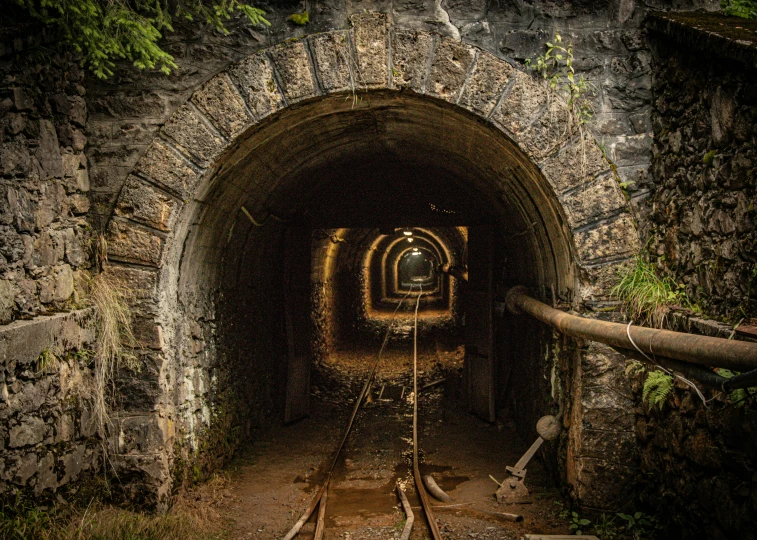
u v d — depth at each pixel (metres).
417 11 5.34
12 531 3.83
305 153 7.11
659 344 3.62
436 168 8.77
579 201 5.23
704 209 4.29
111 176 5.46
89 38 4.72
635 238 5.20
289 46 5.34
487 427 8.98
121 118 5.46
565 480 5.80
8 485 3.94
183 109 5.38
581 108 5.31
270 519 5.68
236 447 7.50
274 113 5.36
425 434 8.75
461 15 5.34
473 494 6.35
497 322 9.79
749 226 3.67
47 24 4.59
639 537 4.78
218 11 5.10
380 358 14.70
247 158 6.02
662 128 5.13
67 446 4.68
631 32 5.33
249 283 8.32
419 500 6.27
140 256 5.35
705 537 3.98
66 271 4.98
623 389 5.20
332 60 5.31
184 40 5.43
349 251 17.08
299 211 9.51
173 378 5.62
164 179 5.38
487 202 8.62
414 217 9.73
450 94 5.32
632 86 5.32
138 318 5.34
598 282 5.19
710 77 4.23
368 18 5.32
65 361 4.66
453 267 13.23
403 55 5.31
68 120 5.13
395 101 5.71
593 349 5.21
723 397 3.68
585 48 5.34
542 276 7.05
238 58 5.41
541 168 5.27
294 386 9.35
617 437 5.20
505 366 9.65
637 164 5.33
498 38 5.34
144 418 5.29
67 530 4.25
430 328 19.30
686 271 4.62
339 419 9.60
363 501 6.28
